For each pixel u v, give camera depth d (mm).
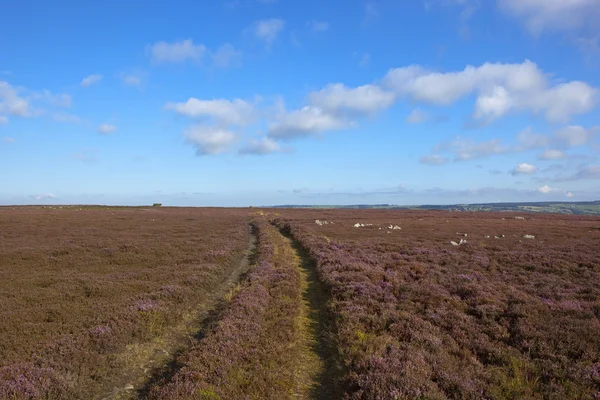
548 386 8383
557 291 17094
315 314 14477
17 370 8703
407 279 19203
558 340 10836
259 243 34594
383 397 7543
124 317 12703
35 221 49906
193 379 8352
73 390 8312
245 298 14641
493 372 9172
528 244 33938
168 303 14859
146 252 27438
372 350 10039
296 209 121750
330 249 28891
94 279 18766
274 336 11242
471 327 12211
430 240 37219
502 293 16297
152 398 7910
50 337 11141
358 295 15477
